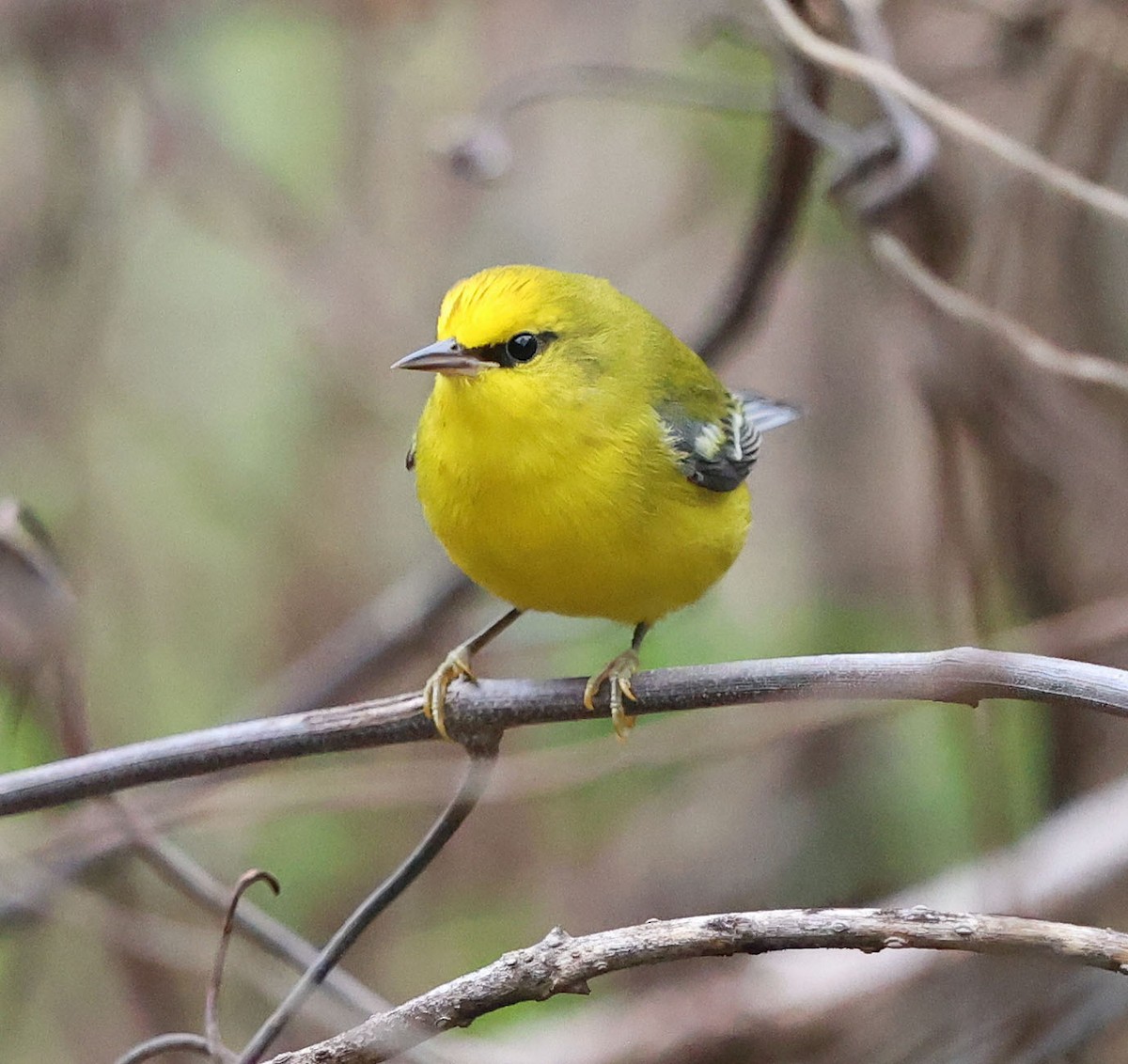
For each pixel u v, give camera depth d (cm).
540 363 799
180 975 1184
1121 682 584
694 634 1211
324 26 1328
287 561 1414
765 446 1405
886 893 1186
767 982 1056
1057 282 1011
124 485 1383
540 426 791
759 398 1051
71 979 1227
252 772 1045
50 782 689
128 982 1109
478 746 715
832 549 1319
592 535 799
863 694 642
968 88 1059
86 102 1265
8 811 689
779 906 1237
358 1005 831
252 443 1412
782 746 1285
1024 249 1005
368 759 1301
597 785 1342
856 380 1323
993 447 939
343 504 1433
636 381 836
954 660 614
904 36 1091
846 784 1255
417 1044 553
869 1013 1027
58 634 831
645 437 814
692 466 824
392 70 1399
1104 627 968
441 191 1443
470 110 1418
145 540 1383
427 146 1314
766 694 670
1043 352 849
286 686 1256
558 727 1301
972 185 1023
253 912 846
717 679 687
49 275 1277
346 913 1298
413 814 1339
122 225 1308
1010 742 1043
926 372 918
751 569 1384
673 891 1285
